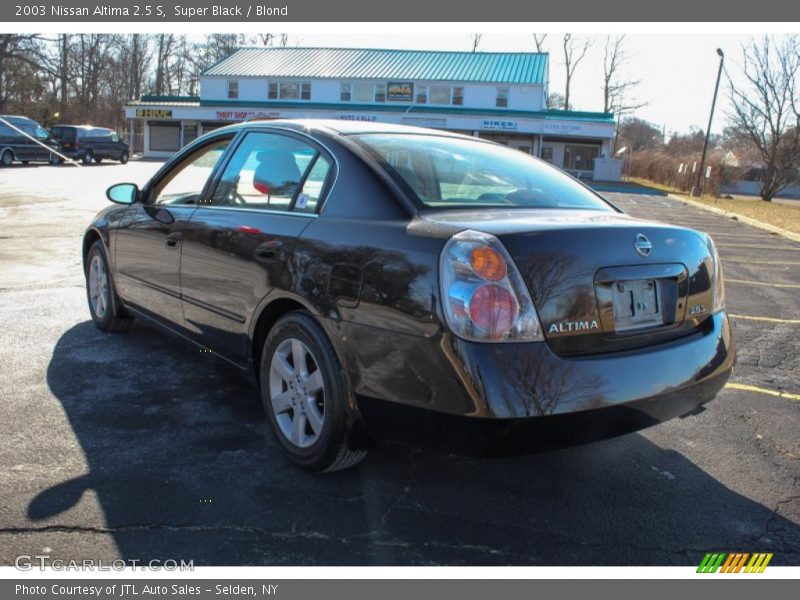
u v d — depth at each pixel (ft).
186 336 13.24
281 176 11.37
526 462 10.97
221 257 11.66
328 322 9.37
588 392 8.24
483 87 148.36
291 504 9.40
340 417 9.37
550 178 12.03
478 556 8.46
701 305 10.03
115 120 213.25
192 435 11.36
